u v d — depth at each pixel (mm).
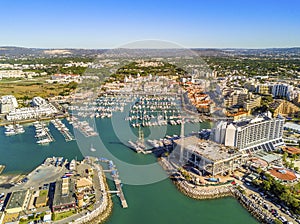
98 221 111250
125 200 124938
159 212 117375
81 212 112625
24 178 143500
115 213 116500
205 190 132625
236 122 177875
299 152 175500
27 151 187375
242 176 147000
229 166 147875
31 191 129875
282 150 179625
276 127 183250
